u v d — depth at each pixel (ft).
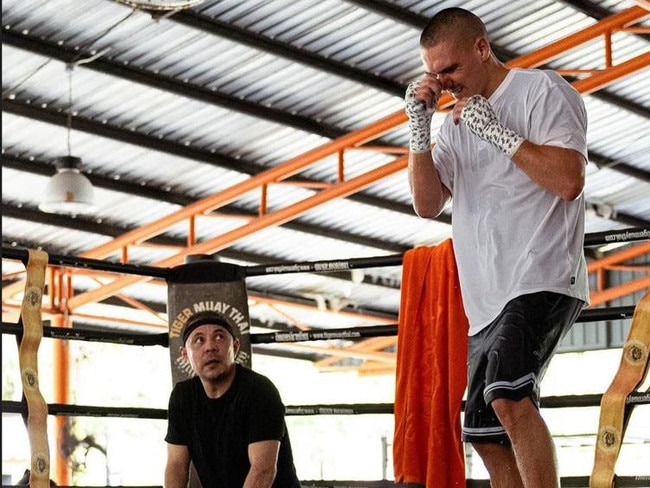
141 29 37.70
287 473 13.48
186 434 13.43
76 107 41.98
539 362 10.28
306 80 42.73
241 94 43.14
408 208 54.54
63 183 37.29
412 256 14.16
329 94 43.96
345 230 56.29
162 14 22.38
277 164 48.39
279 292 62.54
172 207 49.75
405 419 13.73
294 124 45.11
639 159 54.24
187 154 45.60
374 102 45.03
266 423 13.06
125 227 51.13
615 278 64.23
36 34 37.52
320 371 72.74
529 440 10.03
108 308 59.88
